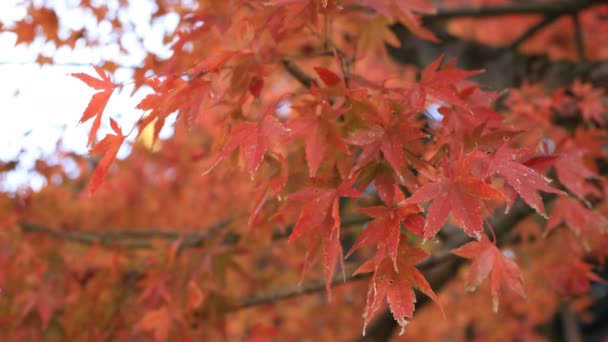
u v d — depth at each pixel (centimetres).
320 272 448
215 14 215
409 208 156
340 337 522
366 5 207
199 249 297
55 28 269
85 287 324
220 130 202
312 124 173
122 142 173
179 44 204
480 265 169
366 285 459
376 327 400
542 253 374
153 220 537
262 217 289
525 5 460
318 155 171
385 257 156
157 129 181
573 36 641
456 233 326
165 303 292
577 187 210
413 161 172
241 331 473
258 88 192
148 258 295
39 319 316
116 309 316
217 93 179
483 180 149
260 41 209
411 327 590
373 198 306
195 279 287
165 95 176
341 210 350
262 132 162
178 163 511
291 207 178
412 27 225
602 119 315
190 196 534
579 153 251
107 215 516
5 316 310
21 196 377
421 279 153
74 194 495
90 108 168
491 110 191
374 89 186
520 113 275
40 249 335
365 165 170
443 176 150
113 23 268
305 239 357
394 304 152
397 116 175
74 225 450
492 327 630
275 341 503
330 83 173
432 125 193
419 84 176
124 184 521
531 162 180
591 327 937
